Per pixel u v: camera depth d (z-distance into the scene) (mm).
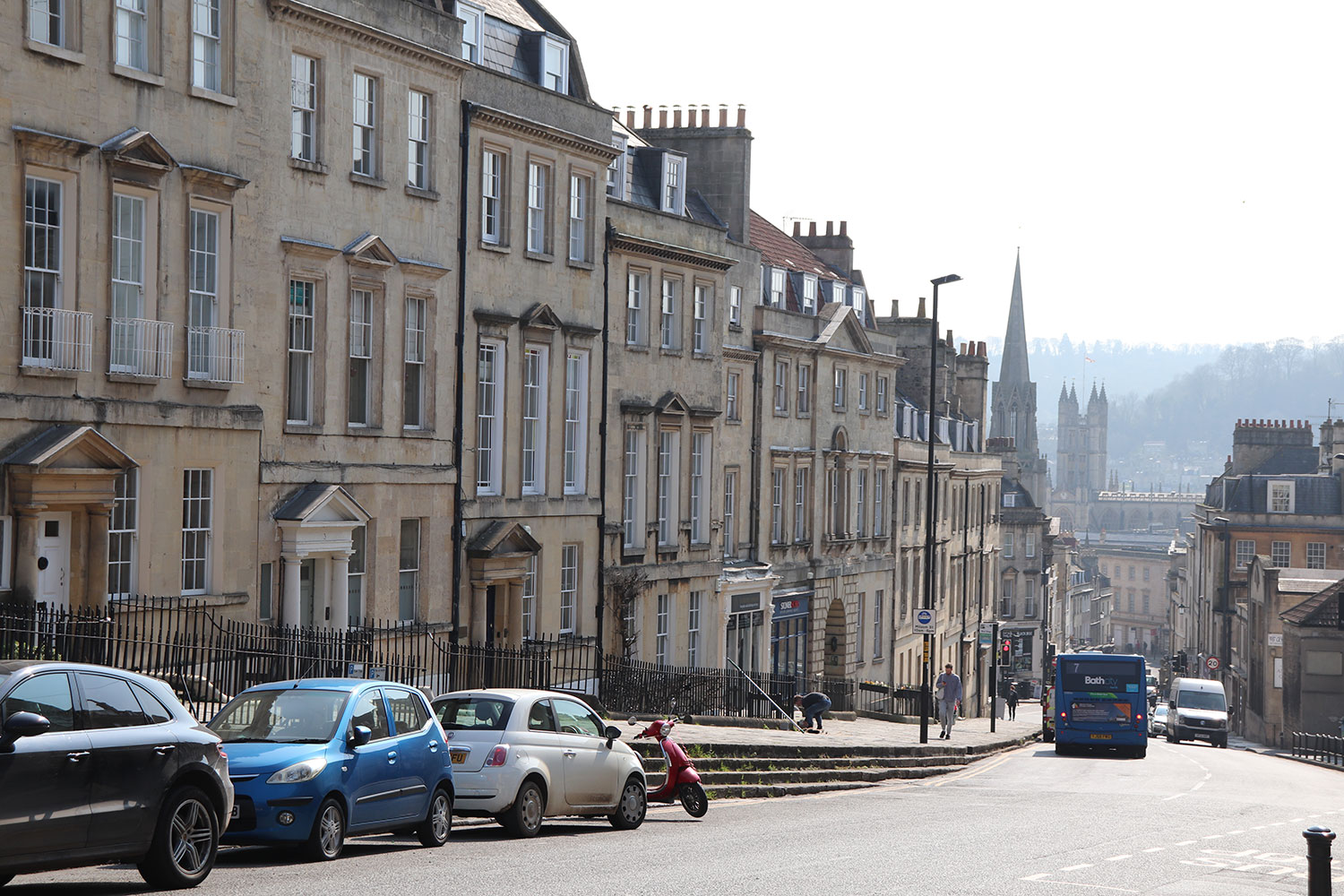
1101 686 53750
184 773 14742
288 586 30406
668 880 16688
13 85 24344
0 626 23016
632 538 45625
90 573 25891
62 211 25328
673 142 54625
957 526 88562
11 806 12875
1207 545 118938
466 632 36438
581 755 22359
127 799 14000
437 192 35031
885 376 69938
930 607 45656
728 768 31922
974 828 24438
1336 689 78188
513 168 38031
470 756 20922
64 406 25172
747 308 54594
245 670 27234
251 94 29391
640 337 45531
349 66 32125
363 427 32844
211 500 28734
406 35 33719
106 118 26078
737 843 21031
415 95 34625
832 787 33594
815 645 61750
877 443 69062
